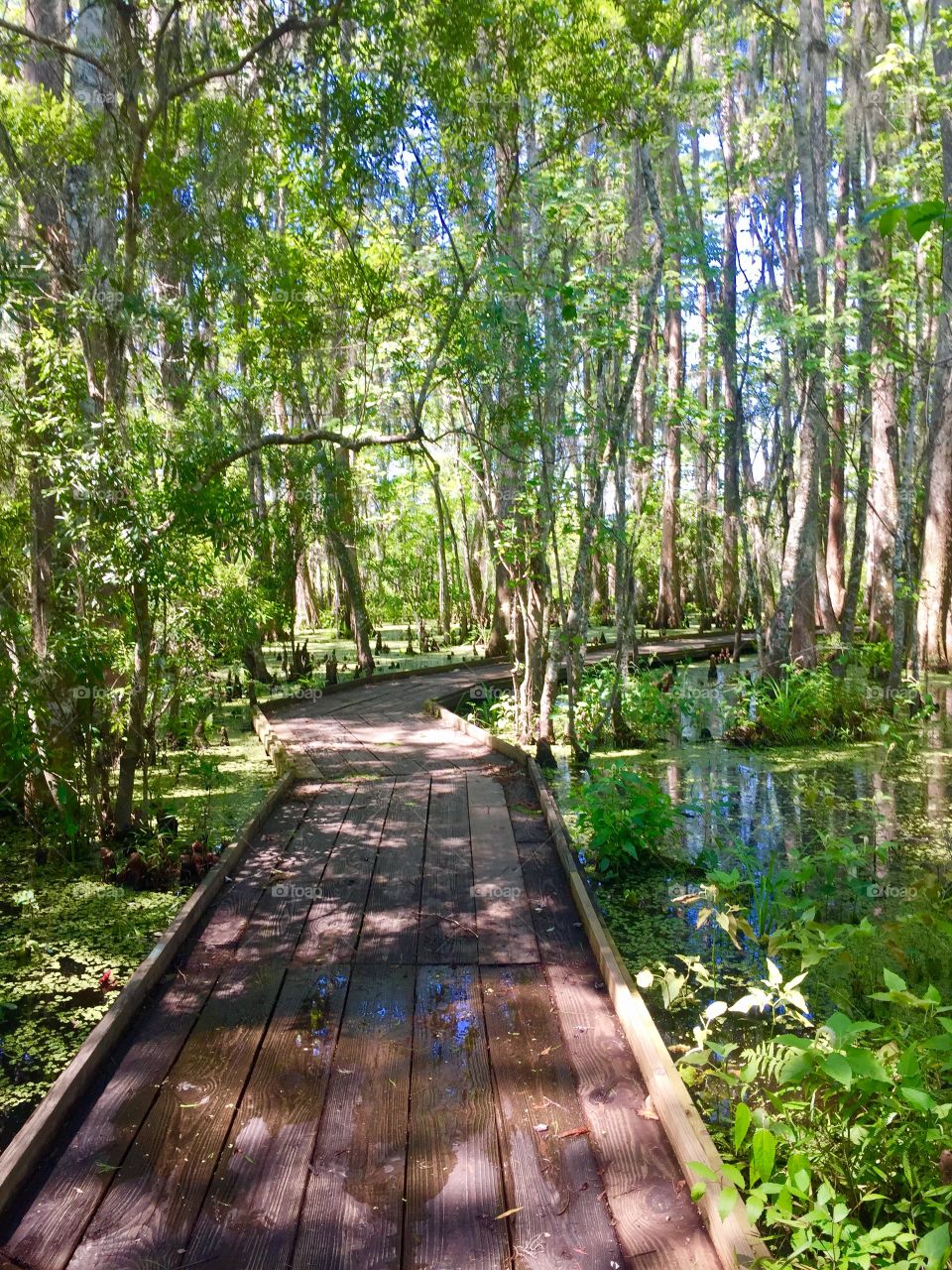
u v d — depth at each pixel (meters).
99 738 6.89
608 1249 2.56
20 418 6.36
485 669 17.05
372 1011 3.95
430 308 9.07
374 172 7.42
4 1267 2.49
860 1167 3.02
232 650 10.38
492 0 7.52
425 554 26.55
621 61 8.34
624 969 4.11
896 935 4.38
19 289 5.94
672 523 24.84
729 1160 3.11
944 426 16.66
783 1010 4.37
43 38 6.07
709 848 6.94
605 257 12.25
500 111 8.19
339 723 11.55
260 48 6.46
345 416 12.28
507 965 4.41
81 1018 4.36
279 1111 3.21
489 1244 2.59
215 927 4.88
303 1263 2.53
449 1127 3.12
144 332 6.63
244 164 7.04
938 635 17.03
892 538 18.08
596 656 18.33
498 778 8.41
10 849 6.90
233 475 9.48
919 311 13.04
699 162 19.39
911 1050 2.95
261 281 8.18
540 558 10.36
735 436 16.27
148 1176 2.87
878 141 14.36
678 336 22.75
